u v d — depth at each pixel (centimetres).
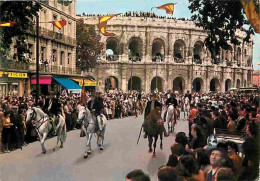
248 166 906
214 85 7031
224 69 6450
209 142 1181
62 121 1908
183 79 7206
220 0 2027
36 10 2438
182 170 741
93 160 1617
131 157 1669
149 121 1703
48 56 4050
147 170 1409
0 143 1741
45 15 4003
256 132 989
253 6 1512
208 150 901
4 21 2216
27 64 3450
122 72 7119
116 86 7400
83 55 5606
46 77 3634
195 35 7319
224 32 2166
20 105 1992
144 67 7206
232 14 2031
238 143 1126
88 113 1730
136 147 1947
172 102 2477
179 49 7606
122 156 1694
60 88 4231
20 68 3312
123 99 4309
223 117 1535
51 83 4003
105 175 1334
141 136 2378
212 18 2130
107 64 7050
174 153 887
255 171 899
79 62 5566
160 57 7231
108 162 1568
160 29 7206
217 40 2403
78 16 6788
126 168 1433
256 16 1520
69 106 2722
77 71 4812
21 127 1889
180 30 7275
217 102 2917
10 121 1811
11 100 2205
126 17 7156
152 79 7719
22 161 1573
